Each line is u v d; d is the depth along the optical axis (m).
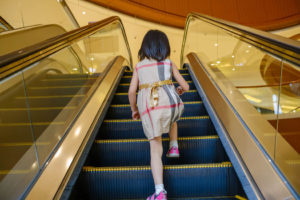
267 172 1.56
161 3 10.05
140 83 1.87
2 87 1.72
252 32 2.02
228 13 11.05
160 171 1.74
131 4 9.32
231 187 1.91
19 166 1.64
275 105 1.72
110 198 1.92
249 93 2.18
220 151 2.28
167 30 10.35
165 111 1.77
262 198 1.46
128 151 2.34
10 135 1.72
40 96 2.31
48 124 2.22
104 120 2.83
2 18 4.54
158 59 1.84
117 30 5.72
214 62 3.59
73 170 1.78
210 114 2.68
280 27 11.01
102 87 3.38
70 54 3.31
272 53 1.69
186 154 2.32
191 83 4.09
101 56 4.36
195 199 1.87
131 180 1.92
